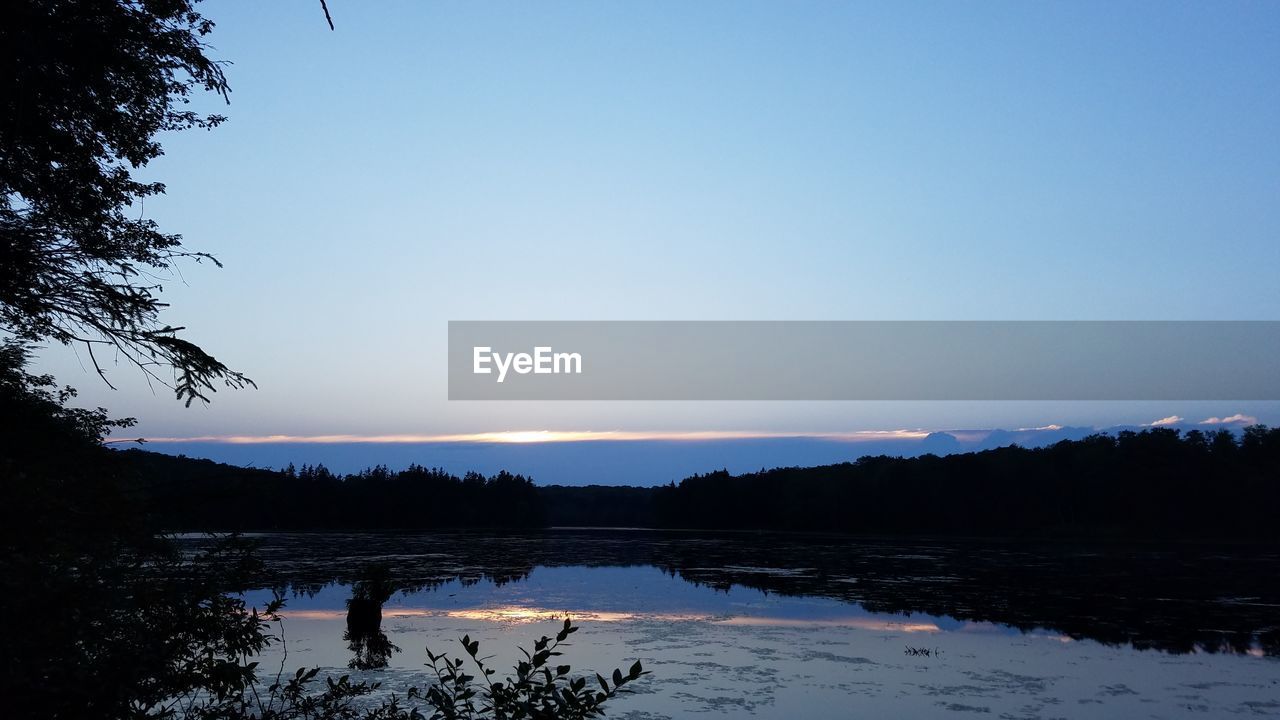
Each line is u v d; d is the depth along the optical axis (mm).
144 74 5418
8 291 5160
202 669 4211
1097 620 24172
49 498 4008
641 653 17969
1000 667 16859
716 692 14375
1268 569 44375
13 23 4711
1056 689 14992
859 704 13742
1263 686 15414
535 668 3758
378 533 96250
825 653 18203
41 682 3443
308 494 103938
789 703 13719
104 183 5668
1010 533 89250
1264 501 78375
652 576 38781
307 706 4949
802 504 111062
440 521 116562
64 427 4500
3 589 3613
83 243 5617
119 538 4137
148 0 5281
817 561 50625
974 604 28031
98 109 5504
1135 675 16266
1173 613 25922
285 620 22172
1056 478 92188
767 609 26094
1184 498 83750
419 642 18688
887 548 67250
